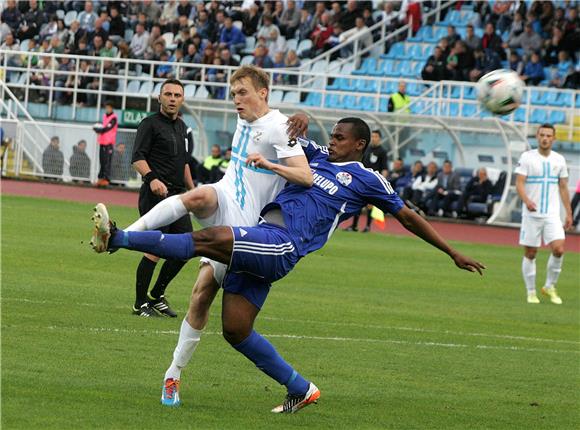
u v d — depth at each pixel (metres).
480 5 78.19
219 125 68.62
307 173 15.78
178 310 25.83
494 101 19.52
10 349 19.09
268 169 15.57
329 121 64.56
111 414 15.06
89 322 22.83
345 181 16.08
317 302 29.22
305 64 78.12
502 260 45.94
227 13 85.56
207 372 18.83
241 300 15.73
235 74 16.19
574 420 16.98
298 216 15.70
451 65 72.56
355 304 29.41
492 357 22.47
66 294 26.78
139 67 83.12
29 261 32.97
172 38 86.94
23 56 86.19
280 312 26.73
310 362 20.38
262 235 15.21
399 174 63.38
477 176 62.69
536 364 21.95
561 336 26.48
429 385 19.05
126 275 31.75
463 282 37.06
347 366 20.25
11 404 15.09
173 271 24.55
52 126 73.06
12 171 73.75
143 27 85.94
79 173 72.38
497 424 16.31
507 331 26.62
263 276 15.37
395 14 81.81
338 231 54.47
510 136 62.38
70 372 17.69
